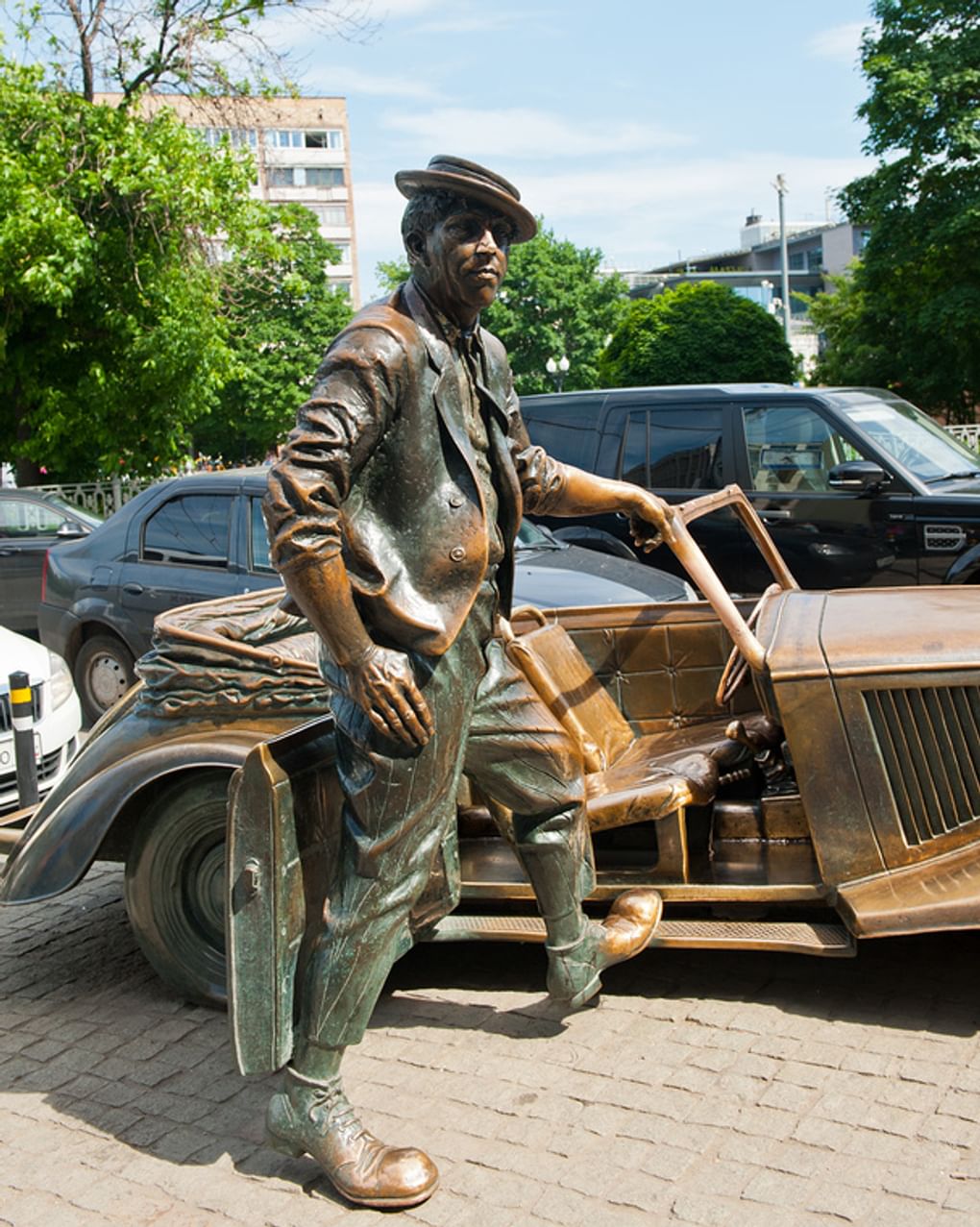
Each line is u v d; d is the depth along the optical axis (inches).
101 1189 111.8
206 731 143.6
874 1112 114.0
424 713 101.7
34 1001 154.8
